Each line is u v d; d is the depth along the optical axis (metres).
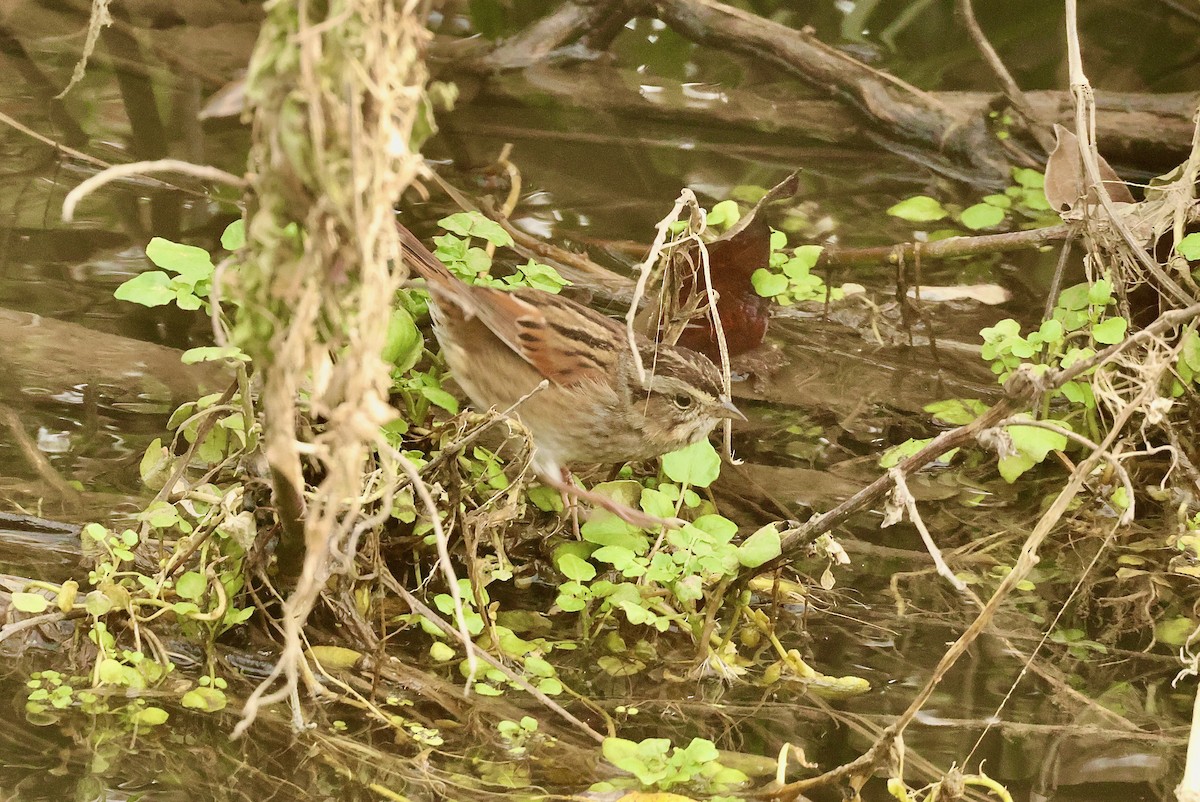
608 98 13.47
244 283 4.32
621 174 12.33
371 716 6.38
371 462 6.94
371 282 4.09
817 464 9.03
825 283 10.98
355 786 5.84
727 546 7.05
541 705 6.61
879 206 12.20
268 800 5.69
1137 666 7.21
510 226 10.91
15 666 6.57
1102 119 13.08
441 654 6.86
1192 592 7.91
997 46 14.73
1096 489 8.77
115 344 9.07
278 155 4.07
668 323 8.48
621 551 7.12
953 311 10.79
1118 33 14.77
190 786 5.75
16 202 10.63
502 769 6.05
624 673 6.98
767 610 7.63
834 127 13.48
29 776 5.72
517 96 13.42
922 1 14.87
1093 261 9.41
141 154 11.42
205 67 12.89
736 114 13.43
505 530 7.79
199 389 8.84
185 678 6.58
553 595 7.70
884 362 10.16
